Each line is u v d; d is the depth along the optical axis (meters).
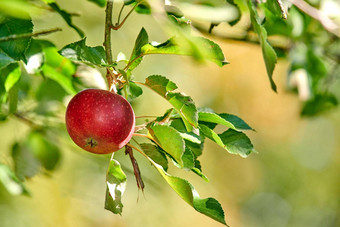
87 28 3.61
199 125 2.16
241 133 2.20
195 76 5.21
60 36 3.49
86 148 2.16
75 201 4.02
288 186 6.88
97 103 2.14
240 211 6.57
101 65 2.11
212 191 5.86
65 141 2.57
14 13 1.99
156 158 2.17
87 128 2.13
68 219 4.08
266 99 5.82
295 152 6.78
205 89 5.46
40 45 2.29
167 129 2.12
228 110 5.77
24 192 2.38
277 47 2.70
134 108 2.54
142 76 4.20
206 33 2.52
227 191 6.27
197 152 2.21
